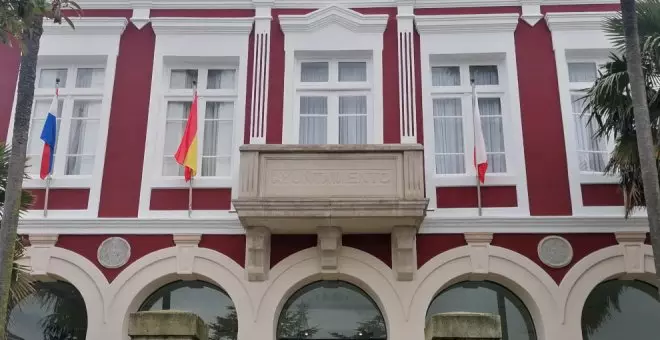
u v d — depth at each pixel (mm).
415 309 11086
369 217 10688
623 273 11266
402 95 12320
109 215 11766
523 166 11875
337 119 12516
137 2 12977
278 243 11508
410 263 11094
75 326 11547
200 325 7953
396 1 12867
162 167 12258
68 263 11477
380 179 10992
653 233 8203
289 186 10961
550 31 12688
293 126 12344
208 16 12953
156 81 12555
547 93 12328
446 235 11523
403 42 12633
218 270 11391
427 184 11812
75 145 12500
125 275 11375
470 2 12875
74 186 11945
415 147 11055
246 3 12945
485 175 11844
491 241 11484
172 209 11820
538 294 11156
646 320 11383
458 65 12844
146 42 12820
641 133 8547
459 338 7473
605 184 11766
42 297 11727
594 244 11414
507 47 12617
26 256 11453
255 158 11055
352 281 11570
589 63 12773
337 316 11531
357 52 12727
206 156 12422
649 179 8359
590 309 11430
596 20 12586
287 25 12750
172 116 12680
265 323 11062
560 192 11727
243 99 12438
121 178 11984
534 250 11406
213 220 11609
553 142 12031
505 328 11445
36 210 11750
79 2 12852
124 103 12430
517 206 11695
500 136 12422
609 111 10062
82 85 12852
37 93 12719
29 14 8117
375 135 12125
